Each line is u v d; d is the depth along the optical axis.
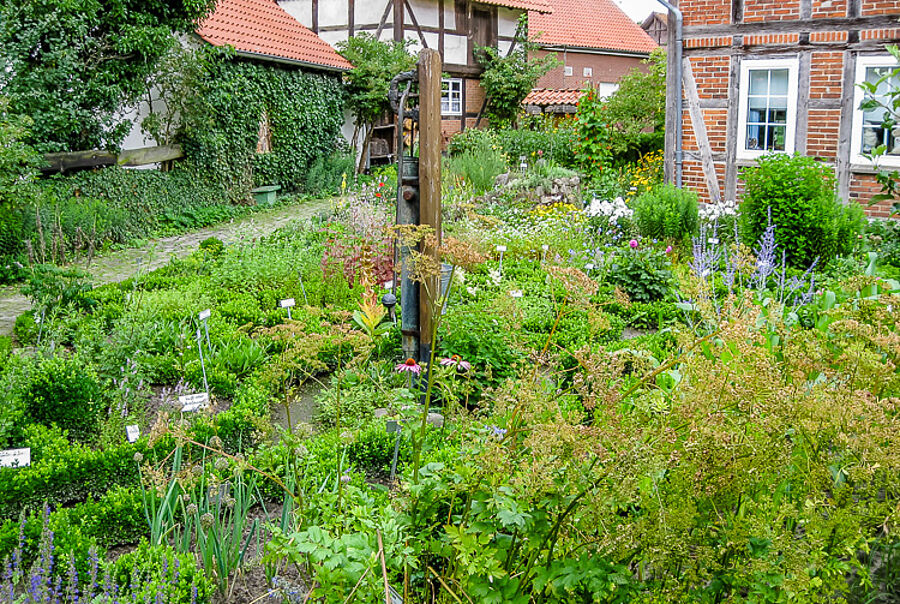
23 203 11.02
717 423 2.34
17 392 4.93
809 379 3.18
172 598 3.11
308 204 18.67
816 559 2.34
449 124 25.84
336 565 2.22
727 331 2.55
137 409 5.31
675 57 13.19
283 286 8.62
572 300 2.87
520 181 14.11
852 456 2.50
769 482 2.56
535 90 28.28
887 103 11.62
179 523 3.77
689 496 2.38
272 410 5.66
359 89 23.17
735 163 13.00
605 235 10.86
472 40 26.09
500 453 2.37
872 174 11.84
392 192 13.72
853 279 3.58
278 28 20.91
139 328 6.35
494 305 3.41
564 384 5.55
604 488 2.33
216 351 6.45
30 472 4.21
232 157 17.16
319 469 4.02
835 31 11.86
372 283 8.16
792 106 12.38
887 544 2.99
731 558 2.46
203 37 17.36
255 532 3.89
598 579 2.28
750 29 12.57
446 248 4.06
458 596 2.49
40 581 3.02
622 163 19.78
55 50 12.86
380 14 24.16
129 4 14.05
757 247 9.52
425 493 2.56
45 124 12.80
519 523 2.23
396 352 6.55
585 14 34.75
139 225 14.20
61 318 7.23
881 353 3.33
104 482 4.35
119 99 14.29
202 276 9.29
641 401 2.54
